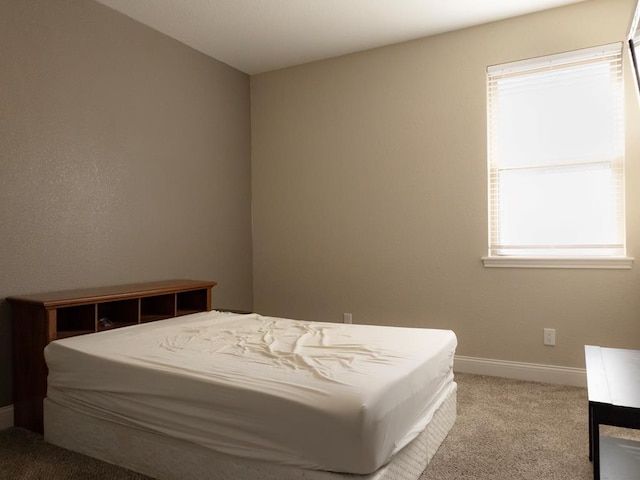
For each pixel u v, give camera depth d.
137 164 3.51
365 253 4.10
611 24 3.20
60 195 2.98
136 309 3.00
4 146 2.69
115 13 3.35
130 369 2.04
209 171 4.16
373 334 2.61
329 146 4.25
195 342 2.43
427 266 3.84
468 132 3.66
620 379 1.82
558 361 3.39
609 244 3.27
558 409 2.87
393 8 3.34
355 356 2.12
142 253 3.54
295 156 4.43
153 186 3.63
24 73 2.79
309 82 4.35
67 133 3.03
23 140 2.79
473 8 3.35
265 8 3.33
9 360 2.70
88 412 2.24
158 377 1.96
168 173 3.76
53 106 2.95
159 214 3.68
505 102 3.59
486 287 3.62
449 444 2.38
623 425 1.53
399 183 3.94
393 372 1.88
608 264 3.22
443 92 3.75
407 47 3.89
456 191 3.71
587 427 2.59
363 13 3.42
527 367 3.47
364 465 1.56
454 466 2.14
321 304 4.31
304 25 3.60
